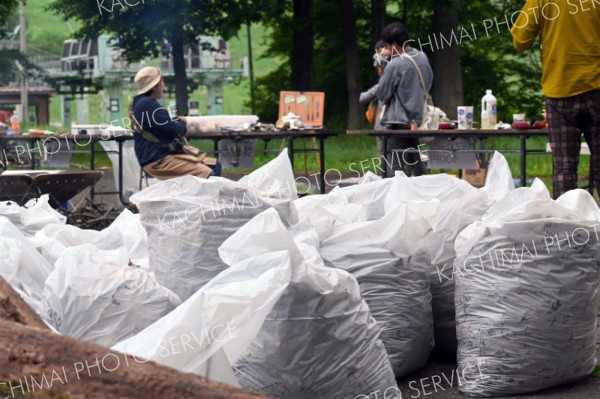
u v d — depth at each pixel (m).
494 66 34.78
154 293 4.55
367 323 4.34
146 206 5.34
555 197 8.32
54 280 4.54
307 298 4.10
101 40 50.03
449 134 10.66
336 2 37.25
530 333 4.82
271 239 4.04
